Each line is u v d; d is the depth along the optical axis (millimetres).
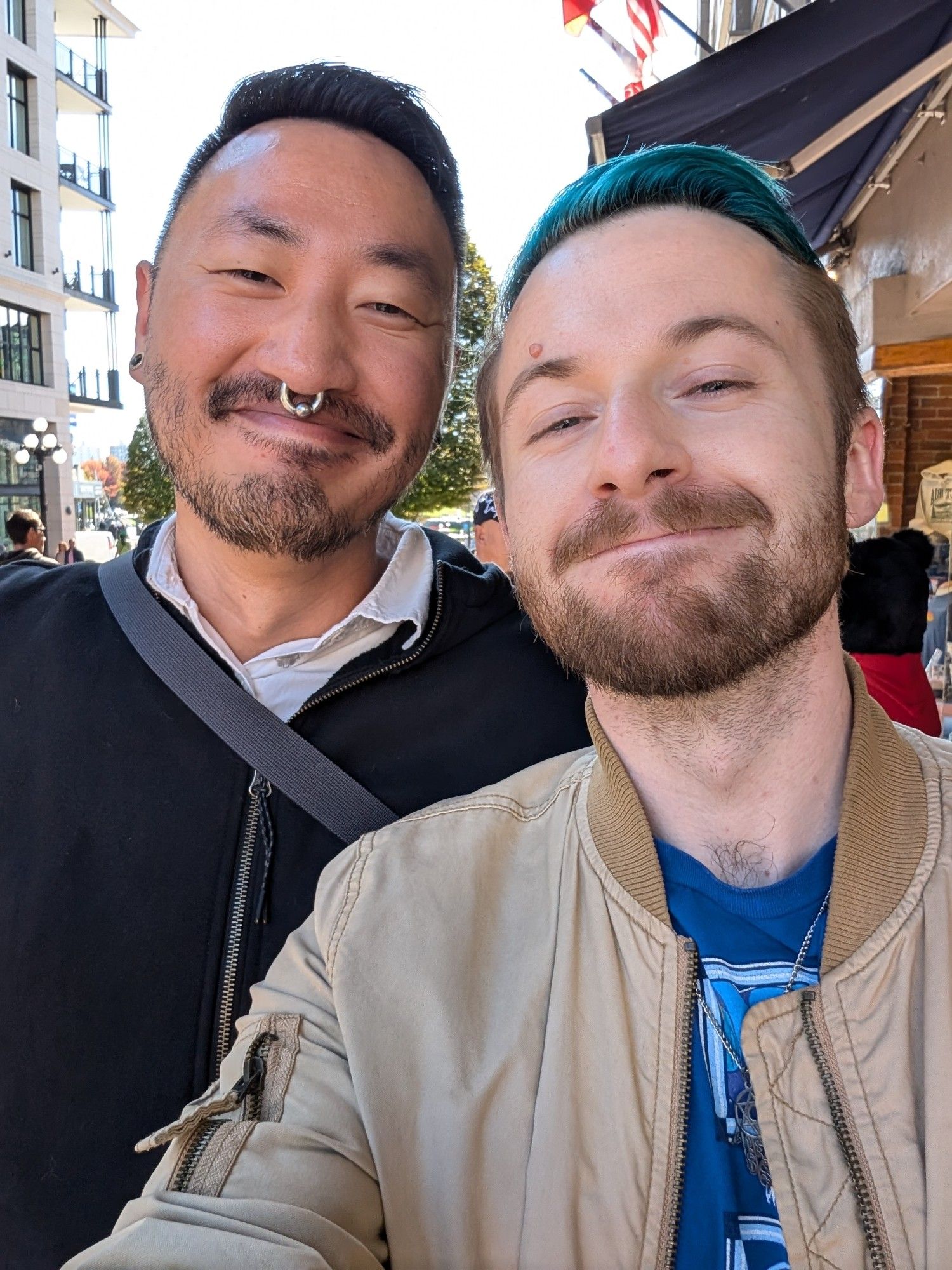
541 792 457
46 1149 477
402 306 512
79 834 506
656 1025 364
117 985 482
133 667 536
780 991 364
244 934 482
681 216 405
